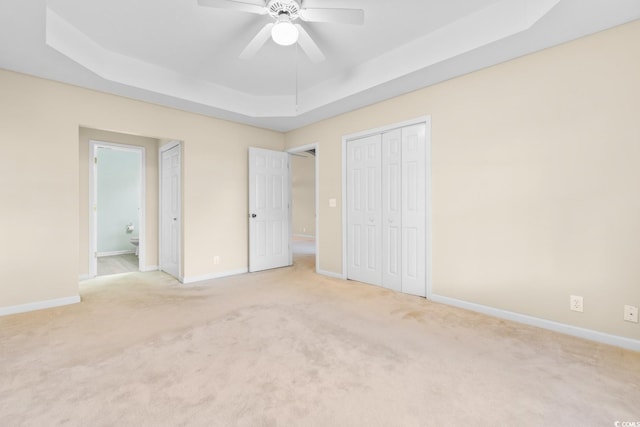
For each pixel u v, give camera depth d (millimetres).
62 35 2391
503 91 2576
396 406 1465
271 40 2732
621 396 1523
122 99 3336
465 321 2535
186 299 3178
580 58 2205
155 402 1489
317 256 4391
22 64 2580
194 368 1805
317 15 2119
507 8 2172
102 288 3619
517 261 2518
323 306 2938
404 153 3346
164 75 3260
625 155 2043
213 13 2324
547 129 2354
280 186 4836
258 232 4535
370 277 3746
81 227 4113
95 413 1405
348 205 3984
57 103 2936
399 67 2865
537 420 1358
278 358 1930
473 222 2777
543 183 2381
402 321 2549
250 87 3807
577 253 2234
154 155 4766
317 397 1534
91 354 1974
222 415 1399
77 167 3057
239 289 3561
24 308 2771
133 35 2627
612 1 1799
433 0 2197
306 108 3896
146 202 4684
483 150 2701
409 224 3316
